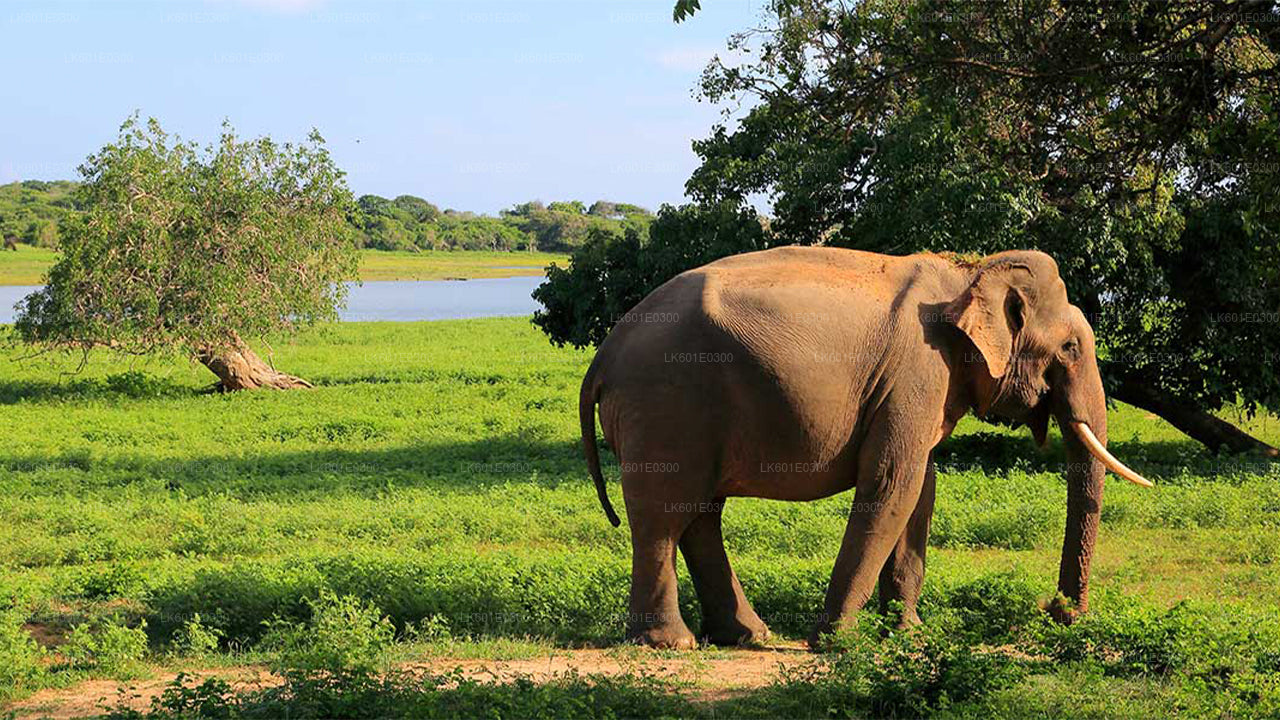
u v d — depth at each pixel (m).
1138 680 7.84
